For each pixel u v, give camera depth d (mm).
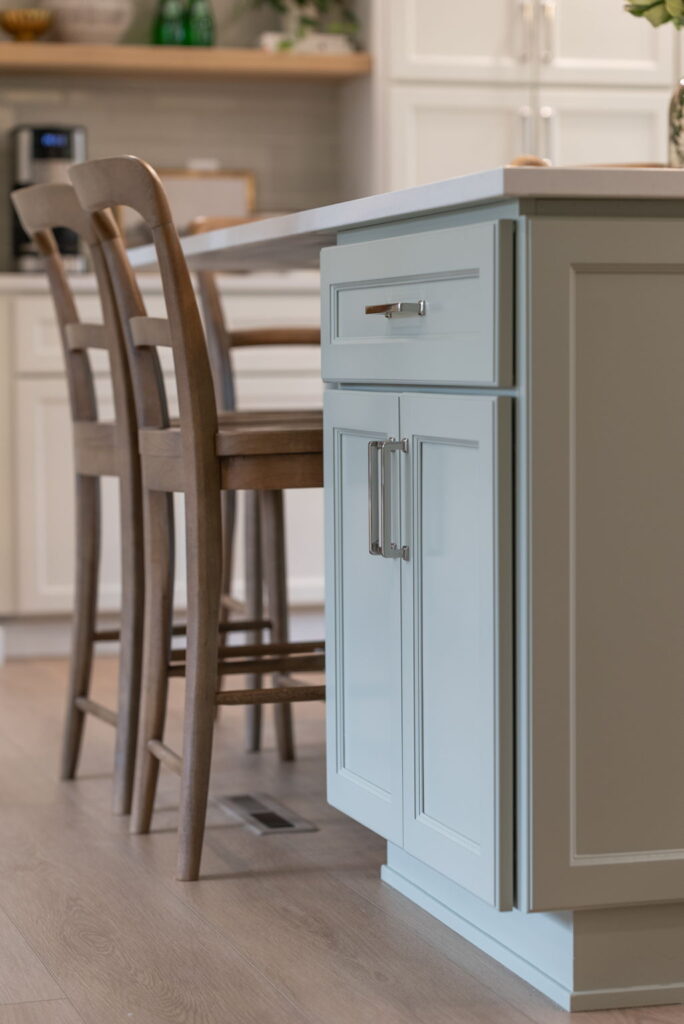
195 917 2467
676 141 2533
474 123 5230
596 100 5285
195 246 3129
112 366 3150
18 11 5137
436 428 2135
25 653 4980
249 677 3572
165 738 3723
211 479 2650
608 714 2021
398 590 2285
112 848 2859
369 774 2424
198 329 2635
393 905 2521
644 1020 2041
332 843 2879
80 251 5062
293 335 3979
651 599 2027
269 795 3219
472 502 2061
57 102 5426
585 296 1974
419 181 5203
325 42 5250
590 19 5270
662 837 2053
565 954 2094
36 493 4836
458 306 2076
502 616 2006
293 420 3393
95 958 2287
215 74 5387
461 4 5188
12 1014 2074
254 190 5590
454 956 2285
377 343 2316
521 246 1951
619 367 1991
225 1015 2064
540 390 1959
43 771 3475
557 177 1929
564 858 2014
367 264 2336
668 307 2002
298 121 5641
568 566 1989
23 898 2570
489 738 2033
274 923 2434
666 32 5316
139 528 3125
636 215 1984
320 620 5125
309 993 2141
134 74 5402
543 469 1969
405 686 2277
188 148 5555
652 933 2102
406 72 5168
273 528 3465
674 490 2027
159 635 2910
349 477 2445
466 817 2113
